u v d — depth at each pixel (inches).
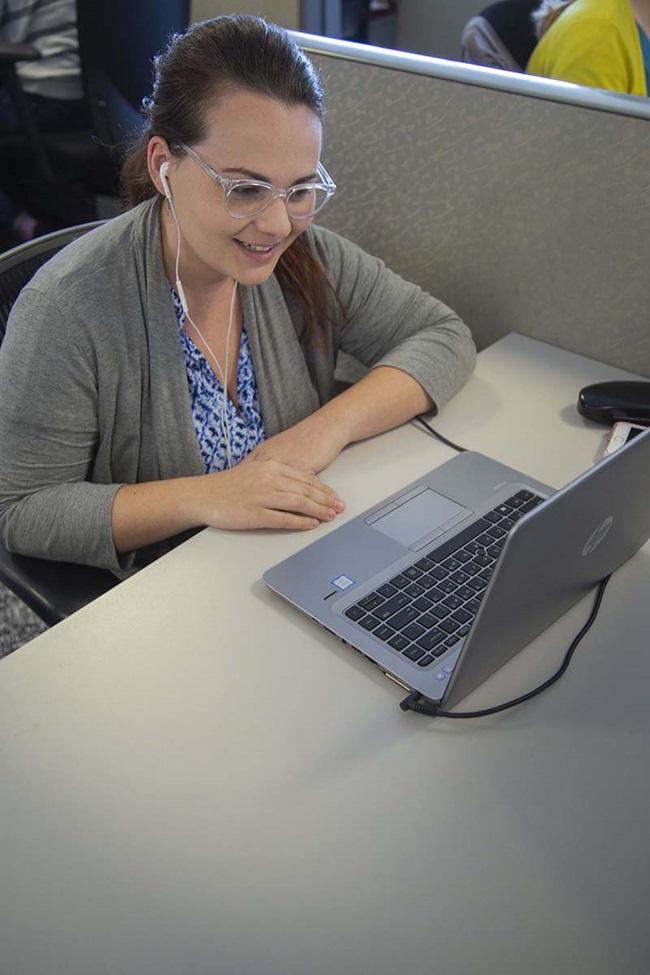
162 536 41.8
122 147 46.6
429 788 29.9
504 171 52.4
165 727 31.4
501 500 42.2
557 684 33.9
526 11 79.3
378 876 27.4
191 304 45.1
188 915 26.2
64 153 88.5
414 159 55.2
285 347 48.9
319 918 26.3
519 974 25.3
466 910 26.7
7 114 88.9
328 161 58.7
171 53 38.6
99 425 44.4
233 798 29.3
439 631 34.9
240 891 26.9
